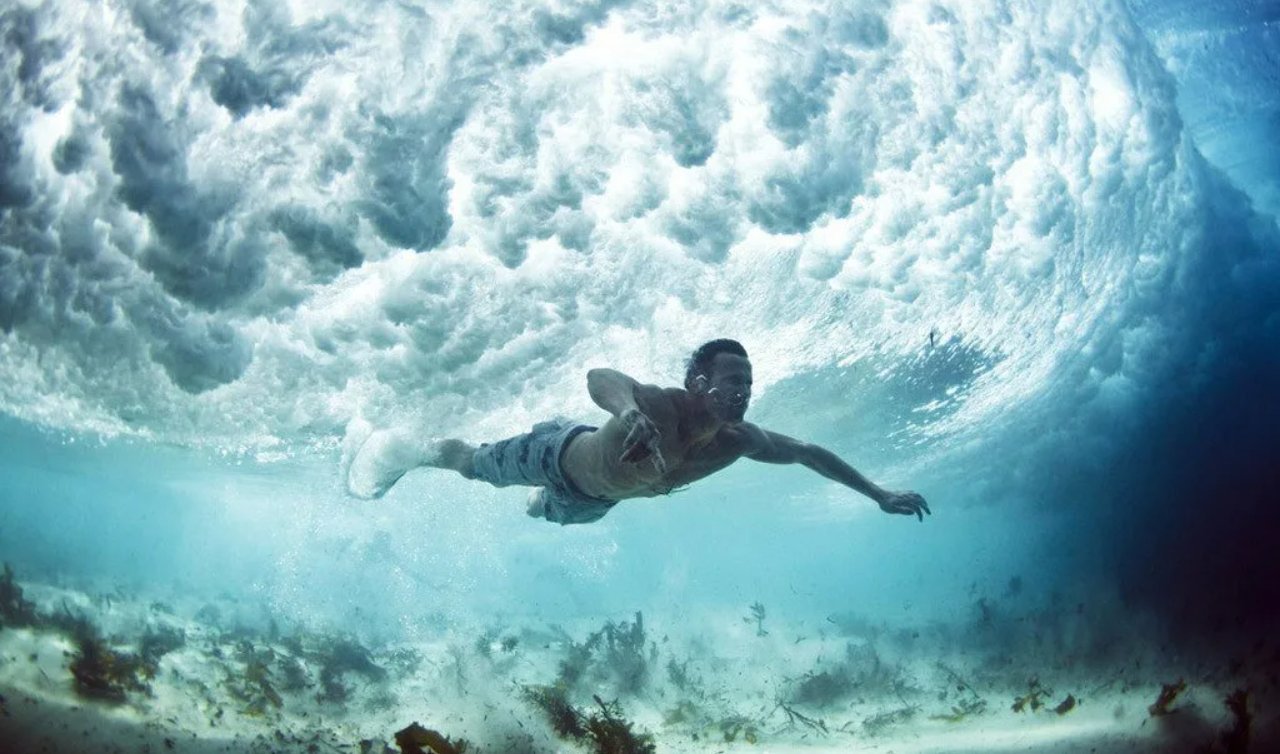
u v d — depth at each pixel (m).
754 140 3.65
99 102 3.01
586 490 2.37
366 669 4.66
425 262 3.64
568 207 3.64
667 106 3.47
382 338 3.83
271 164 3.06
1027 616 8.05
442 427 4.25
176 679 3.33
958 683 4.75
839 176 3.80
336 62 2.98
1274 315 8.12
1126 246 6.38
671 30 3.31
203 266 3.12
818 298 4.89
